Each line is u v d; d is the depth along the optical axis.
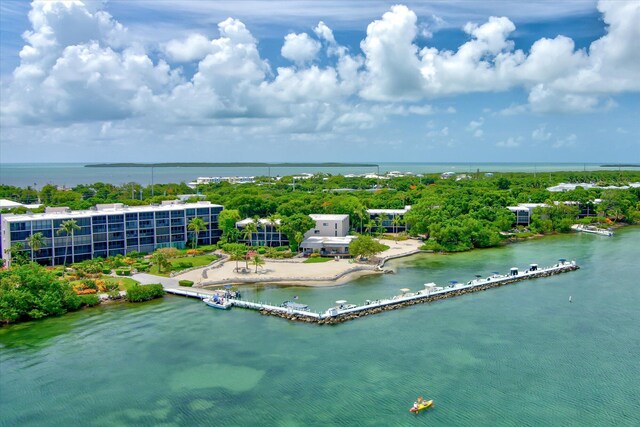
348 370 103.88
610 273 182.00
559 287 163.50
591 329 124.50
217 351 113.81
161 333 124.75
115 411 89.81
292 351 113.56
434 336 121.25
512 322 130.25
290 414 88.31
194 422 86.38
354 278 178.25
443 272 186.25
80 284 155.88
